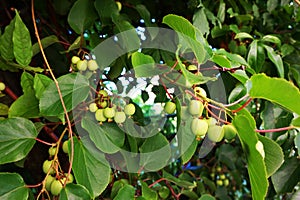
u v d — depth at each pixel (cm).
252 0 91
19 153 49
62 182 47
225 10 85
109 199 61
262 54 69
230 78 66
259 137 49
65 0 78
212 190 97
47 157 74
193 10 75
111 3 64
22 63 55
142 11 70
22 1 81
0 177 45
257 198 46
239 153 107
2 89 61
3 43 57
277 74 75
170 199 76
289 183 71
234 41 75
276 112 68
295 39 87
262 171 43
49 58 75
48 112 49
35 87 52
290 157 71
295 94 42
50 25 81
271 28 87
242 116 45
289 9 87
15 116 54
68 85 51
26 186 46
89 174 48
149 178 73
